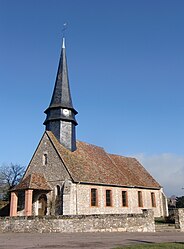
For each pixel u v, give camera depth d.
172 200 63.91
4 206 36.94
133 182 39.88
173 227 26.75
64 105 36.47
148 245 14.70
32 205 32.34
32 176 32.03
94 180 33.47
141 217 25.41
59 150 33.66
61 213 30.27
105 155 42.84
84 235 20.91
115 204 35.28
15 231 24.02
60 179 31.92
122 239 18.41
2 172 60.53
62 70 38.78
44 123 37.22
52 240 17.72
